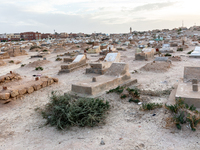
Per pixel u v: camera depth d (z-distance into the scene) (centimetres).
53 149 499
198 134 505
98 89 870
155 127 567
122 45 4431
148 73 1375
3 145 540
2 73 1819
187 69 886
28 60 2648
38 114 750
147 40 6178
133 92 817
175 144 479
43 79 1166
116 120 637
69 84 1194
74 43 5791
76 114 616
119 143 502
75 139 539
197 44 3459
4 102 851
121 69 1065
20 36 12425
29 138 571
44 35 13662
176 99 666
